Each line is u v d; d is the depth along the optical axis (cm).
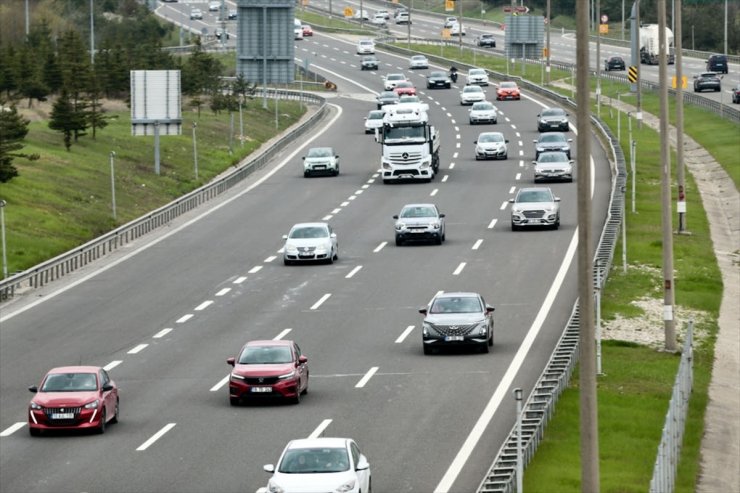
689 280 18525
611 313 16462
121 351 14450
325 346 14425
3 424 11606
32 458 10406
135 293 17525
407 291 17150
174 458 10306
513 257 19138
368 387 12644
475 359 13675
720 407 12925
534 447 10306
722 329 16262
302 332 15125
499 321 15462
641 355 14575
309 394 12456
